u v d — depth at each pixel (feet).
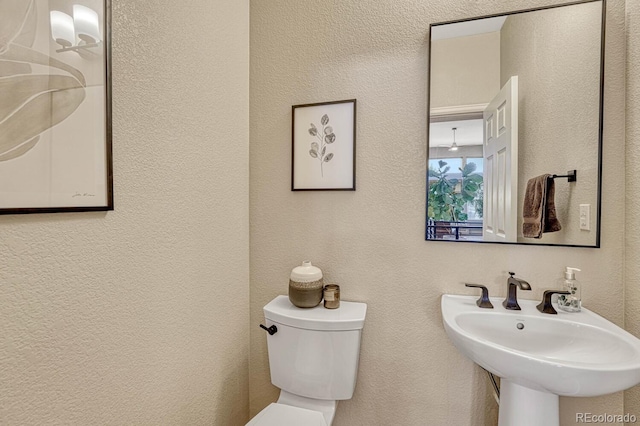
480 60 3.81
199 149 3.43
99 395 2.31
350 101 4.22
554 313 3.38
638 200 3.19
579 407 3.59
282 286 4.56
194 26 3.34
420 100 4.01
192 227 3.33
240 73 4.36
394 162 4.10
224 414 3.97
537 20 3.65
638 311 3.17
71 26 2.06
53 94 1.97
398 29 4.08
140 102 2.64
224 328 3.98
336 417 4.35
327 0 4.33
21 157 1.81
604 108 3.43
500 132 3.76
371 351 4.22
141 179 2.66
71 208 2.08
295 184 4.47
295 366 3.80
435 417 4.02
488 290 3.83
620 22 3.39
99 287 2.31
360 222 4.24
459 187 3.90
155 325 2.83
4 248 1.76
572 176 3.54
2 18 1.70
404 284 4.10
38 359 1.93
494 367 2.77
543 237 3.63
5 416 1.77
